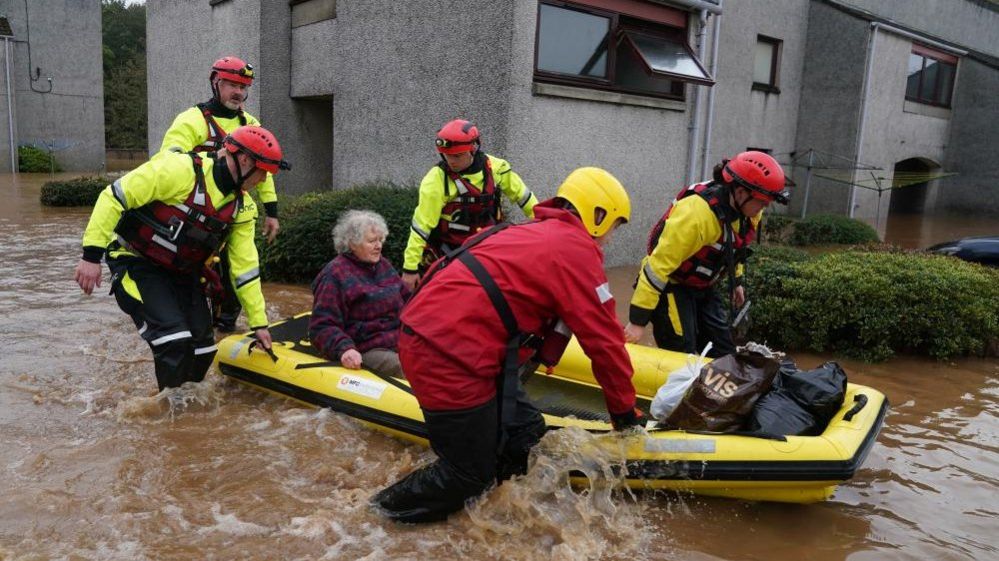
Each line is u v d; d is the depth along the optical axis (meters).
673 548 2.92
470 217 4.88
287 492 3.24
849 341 5.80
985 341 5.84
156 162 3.77
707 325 4.40
